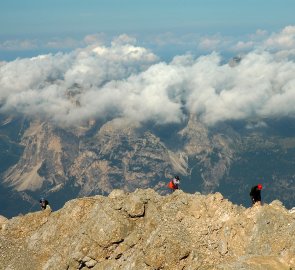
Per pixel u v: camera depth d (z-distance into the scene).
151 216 75.88
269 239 66.50
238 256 66.00
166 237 67.75
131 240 74.06
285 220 68.31
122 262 70.69
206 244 67.69
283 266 61.47
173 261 65.56
